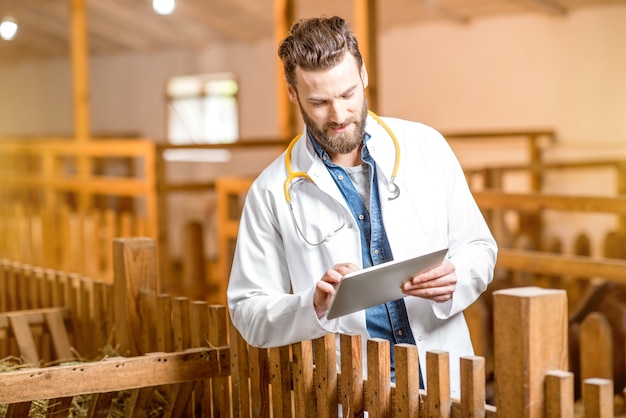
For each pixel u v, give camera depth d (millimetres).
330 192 2305
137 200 13320
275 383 2559
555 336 1860
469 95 10258
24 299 4039
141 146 7020
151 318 3170
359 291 2035
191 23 12125
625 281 4660
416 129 2426
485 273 2301
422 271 2117
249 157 12461
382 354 2201
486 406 2000
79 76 9617
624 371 4852
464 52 10266
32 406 2764
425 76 10656
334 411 2361
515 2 9445
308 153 2342
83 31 9602
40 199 9797
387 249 2318
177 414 2830
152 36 12984
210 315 2809
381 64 11062
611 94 9172
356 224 2305
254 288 2383
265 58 12188
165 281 6891
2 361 3377
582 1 9172
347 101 2162
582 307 5031
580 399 4715
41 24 13023
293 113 8250
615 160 8273
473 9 9930
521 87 9812
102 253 7023
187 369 2699
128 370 2596
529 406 1832
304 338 2277
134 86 13859
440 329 2344
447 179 2412
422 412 2141
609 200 4891
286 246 2371
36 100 15477
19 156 11055
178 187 7043
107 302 3365
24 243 7719
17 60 15594
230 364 2752
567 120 9477
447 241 2381
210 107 12938
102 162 12594
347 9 10188
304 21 2211
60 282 3701
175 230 12922
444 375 2072
